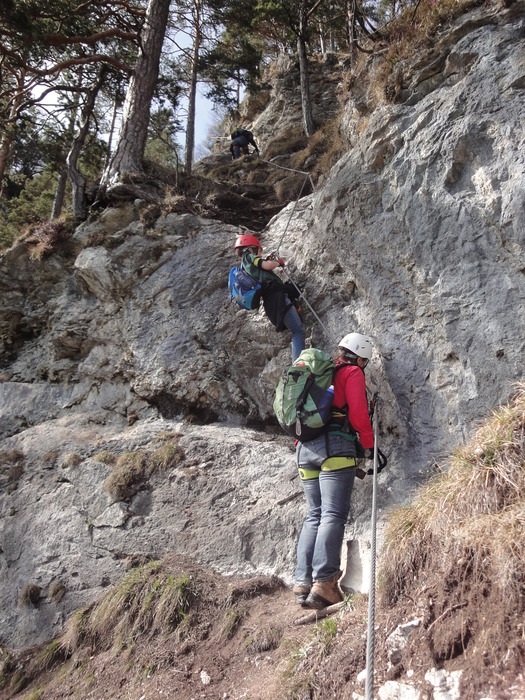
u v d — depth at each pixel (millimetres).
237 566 4723
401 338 4848
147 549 5090
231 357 6070
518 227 4262
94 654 4582
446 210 4707
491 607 2877
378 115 5527
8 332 7539
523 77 4594
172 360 6254
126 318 6781
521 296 4230
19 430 6809
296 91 16844
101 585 5082
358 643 3295
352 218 5383
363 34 9180
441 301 4578
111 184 8031
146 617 4527
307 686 3268
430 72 5332
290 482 5039
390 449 4641
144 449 5824
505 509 3205
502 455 3381
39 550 5488
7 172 17078
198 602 4492
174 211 7348
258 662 3828
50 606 5156
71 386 6980
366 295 5270
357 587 4098
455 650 2887
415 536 3469
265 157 13602
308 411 3883
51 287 7551
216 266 6617
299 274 5902
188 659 4121
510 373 4133
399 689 2906
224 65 15367
